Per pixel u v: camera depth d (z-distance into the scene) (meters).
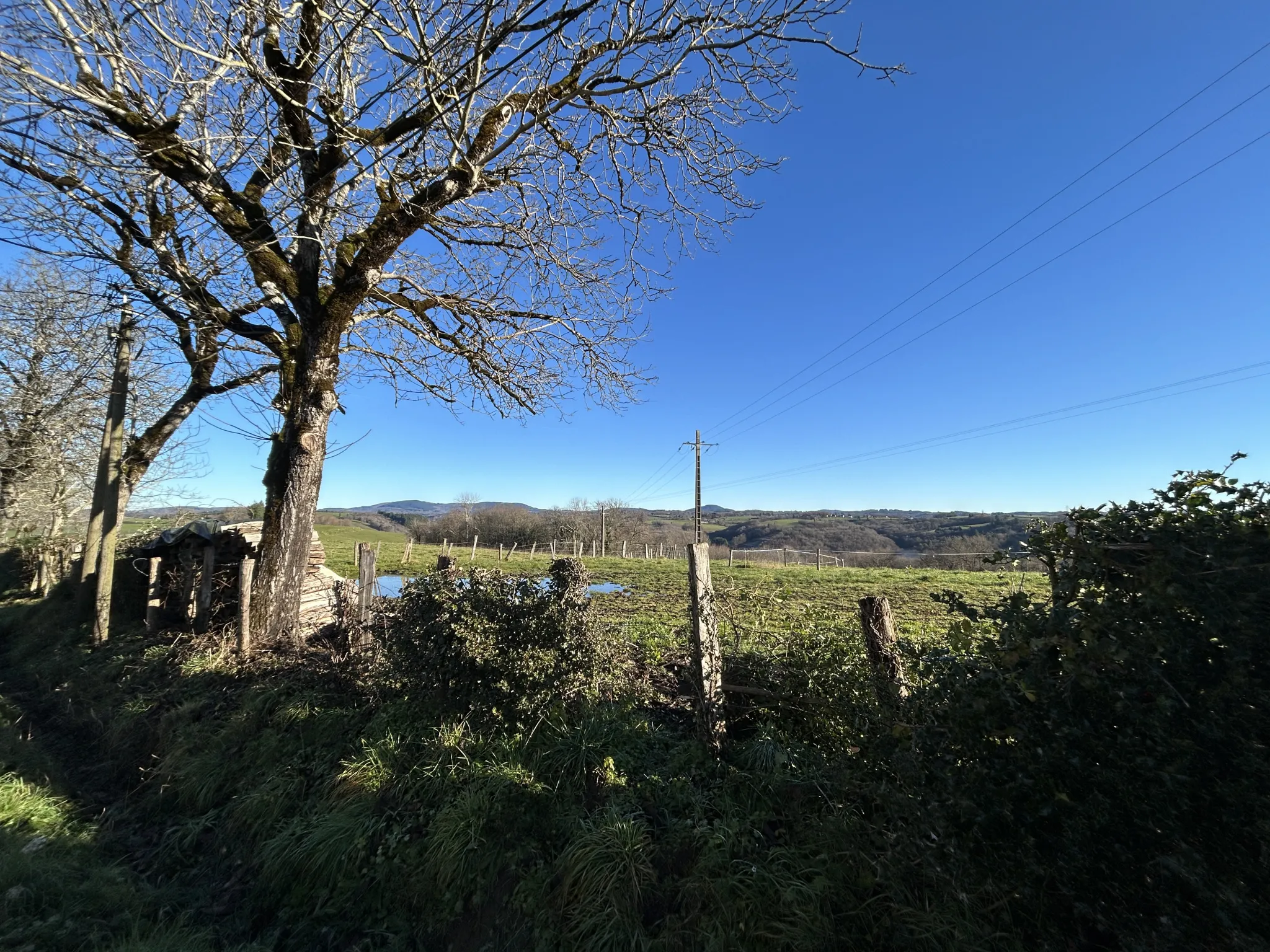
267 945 3.44
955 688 2.29
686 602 11.50
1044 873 2.01
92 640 9.44
